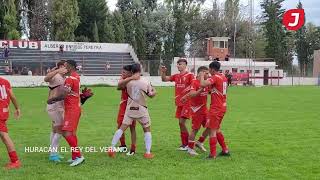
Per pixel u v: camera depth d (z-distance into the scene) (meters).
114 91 34.09
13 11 50.03
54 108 8.89
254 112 19.42
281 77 59.56
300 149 10.31
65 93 8.48
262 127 14.34
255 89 42.62
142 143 11.20
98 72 48.94
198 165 8.51
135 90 9.26
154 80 47.47
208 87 9.45
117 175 7.64
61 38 54.59
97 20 63.16
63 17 54.47
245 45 76.00
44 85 41.00
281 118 17.05
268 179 7.44
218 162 8.81
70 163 8.59
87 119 16.22
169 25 72.38
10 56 45.97
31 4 57.47
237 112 19.41
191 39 78.31
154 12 72.88
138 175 7.64
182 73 10.38
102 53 51.47
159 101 25.39
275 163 8.72
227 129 13.84
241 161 8.91
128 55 52.69
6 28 49.84
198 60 55.97
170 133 12.90
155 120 16.12
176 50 71.62
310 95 32.44
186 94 9.88
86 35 63.31
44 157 9.25
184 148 10.24
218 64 9.23
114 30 64.62
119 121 10.01
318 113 19.05
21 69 42.84
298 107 22.06
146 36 71.88
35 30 55.78
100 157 9.28
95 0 62.56
